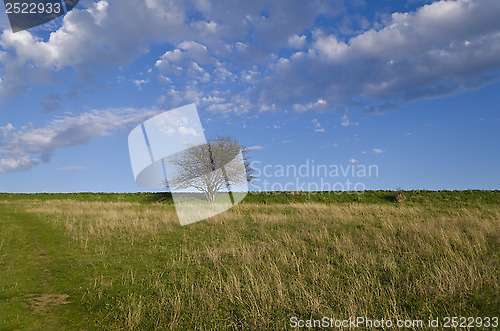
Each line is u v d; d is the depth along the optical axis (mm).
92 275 7406
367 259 7867
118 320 5188
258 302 5680
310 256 8438
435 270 6699
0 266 7832
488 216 13594
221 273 7363
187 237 11062
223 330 4848
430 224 11195
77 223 14109
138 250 9641
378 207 17875
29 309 5520
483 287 5828
